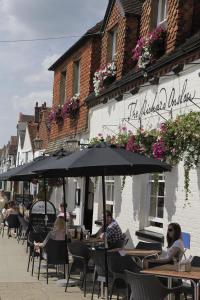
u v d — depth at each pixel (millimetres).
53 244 10172
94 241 10930
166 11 12016
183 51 9555
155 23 12398
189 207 9281
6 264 12430
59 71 19938
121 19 14180
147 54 11281
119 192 12984
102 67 14672
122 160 7770
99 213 14727
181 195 9633
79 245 9273
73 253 9375
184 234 9328
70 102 17453
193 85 9516
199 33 9453
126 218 12367
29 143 31844
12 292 9219
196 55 9328
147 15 12539
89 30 16266
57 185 18828
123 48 13875
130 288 7137
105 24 15453
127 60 13859
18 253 14383
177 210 9750
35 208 15992
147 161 8109
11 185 40219
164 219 10266
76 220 17250
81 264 9398
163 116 10641
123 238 10695
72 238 11461
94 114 15523
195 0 10906
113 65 14234
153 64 10992
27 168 13312
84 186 16969
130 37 13875
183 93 9883
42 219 15719
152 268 7285
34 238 11555
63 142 18688
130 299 6992
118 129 13234
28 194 27203
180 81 10047
